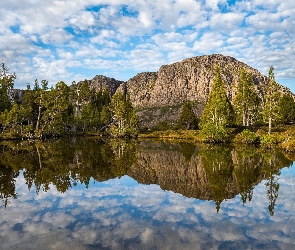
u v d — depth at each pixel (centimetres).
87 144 6016
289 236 1202
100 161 3466
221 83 8244
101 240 1135
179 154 4316
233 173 2712
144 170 2994
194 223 1359
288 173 2669
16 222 1360
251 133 5922
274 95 6384
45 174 2597
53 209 1579
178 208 1622
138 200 1803
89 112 11306
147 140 7694
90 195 1916
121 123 9188
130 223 1350
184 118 10500
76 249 1049
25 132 7650
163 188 2162
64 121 9350
